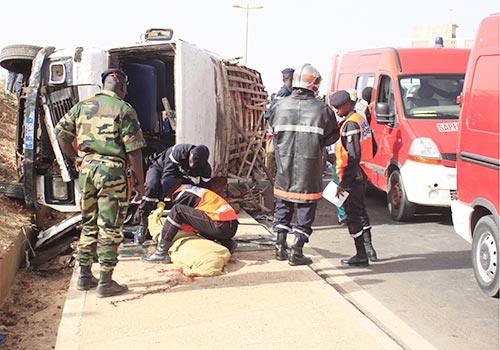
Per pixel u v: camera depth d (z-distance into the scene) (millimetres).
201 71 8258
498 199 5871
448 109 9711
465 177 6566
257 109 11016
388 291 6414
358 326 5137
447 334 5328
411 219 9844
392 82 10156
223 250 6621
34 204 8031
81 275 5949
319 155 6691
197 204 6797
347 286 6449
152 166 7359
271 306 5559
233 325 5133
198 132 8164
